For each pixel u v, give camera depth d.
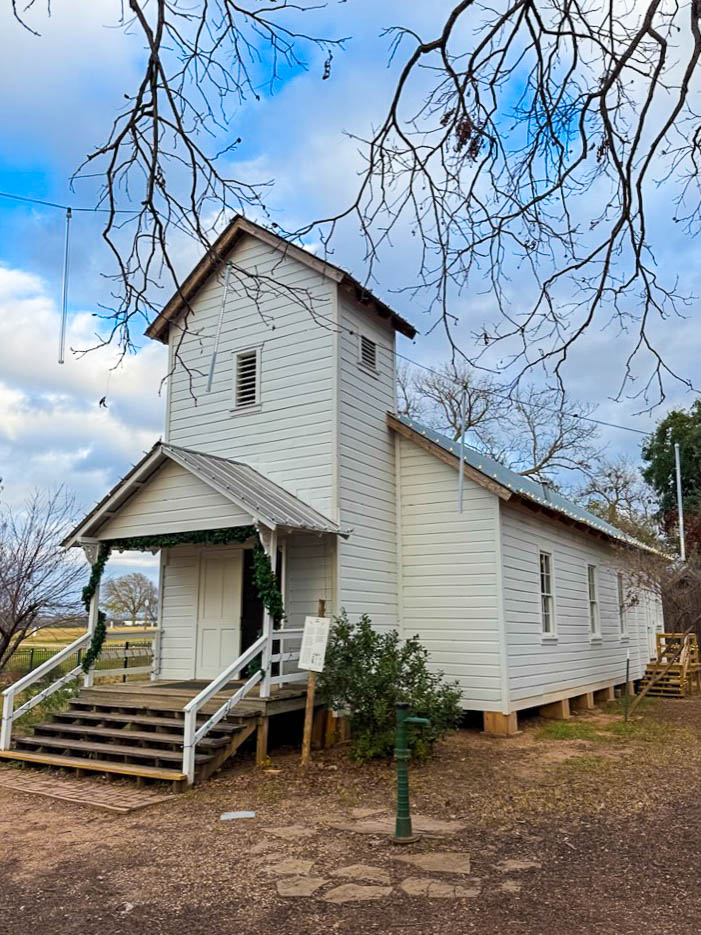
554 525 15.66
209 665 12.72
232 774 9.30
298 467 12.53
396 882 5.49
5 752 10.32
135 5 3.40
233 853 6.23
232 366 13.64
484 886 5.39
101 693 11.34
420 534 13.55
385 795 8.23
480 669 12.58
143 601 35.38
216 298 14.07
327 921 4.81
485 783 8.78
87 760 9.70
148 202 3.80
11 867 6.07
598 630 17.64
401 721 6.68
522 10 3.53
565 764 9.89
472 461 14.49
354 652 10.49
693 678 20.73
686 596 18.75
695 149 4.11
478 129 3.83
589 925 4.69
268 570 10.34
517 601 13.28
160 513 11.43
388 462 13.79
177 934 4.67
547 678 14.22
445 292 4.29
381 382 13.91
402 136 3.88
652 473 29.61
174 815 7.55
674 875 5.63
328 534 11.91
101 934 4.71
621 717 14.81
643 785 8.66
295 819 7.27
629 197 3.90
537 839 6.56
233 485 10.99
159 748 9.51
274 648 11.99
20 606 16.80
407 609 13.41
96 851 6.41
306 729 9.60
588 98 3.77
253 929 4.72
